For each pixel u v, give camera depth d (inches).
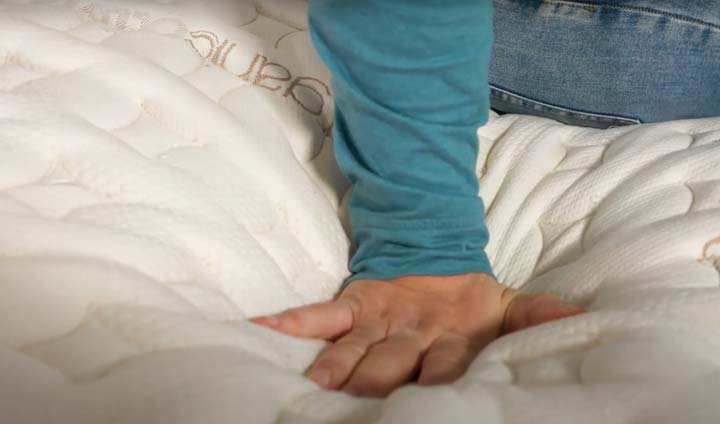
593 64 29.6
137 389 18.4
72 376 18.9
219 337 20.0
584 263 24.2
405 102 23.4
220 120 25.8
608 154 27.5
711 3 28.5
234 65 29.2
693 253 23.3
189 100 25.9
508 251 26.4
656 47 28.8
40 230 20.7
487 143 29.5
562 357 20.0
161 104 25.7
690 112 29.8
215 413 18.1
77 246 20.8
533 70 30.5
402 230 24.7
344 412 18.7
